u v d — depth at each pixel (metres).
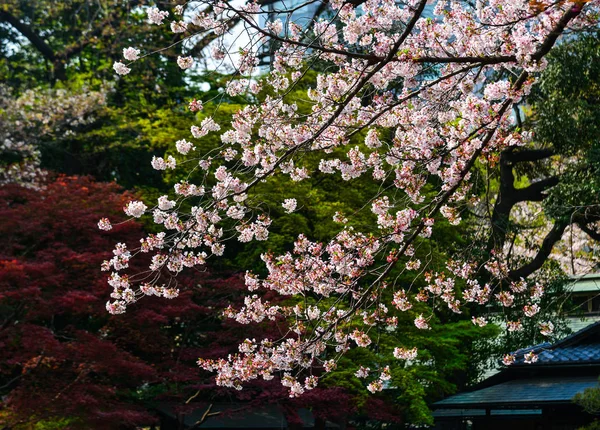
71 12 28.73
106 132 23.81
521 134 6.36
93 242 15.06
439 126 6.97
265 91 16.08
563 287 20.27
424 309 15.06
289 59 6.51
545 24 5.57
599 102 18.16
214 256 17.94
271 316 7.79
